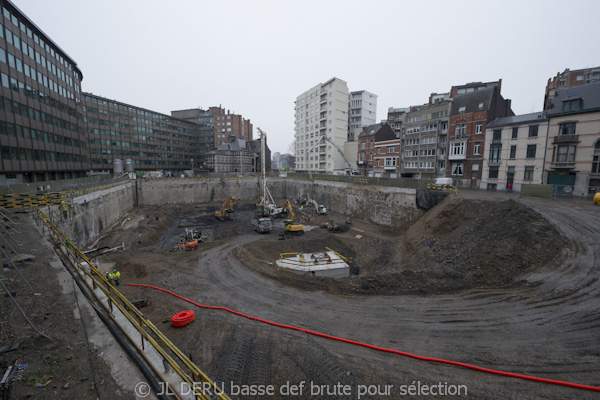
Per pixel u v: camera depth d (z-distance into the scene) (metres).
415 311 12.52
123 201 47.53
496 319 11.27
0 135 30.31
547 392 7.75
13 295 9.73
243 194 67.88
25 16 33.69
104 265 22.33
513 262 15.18
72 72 46.59
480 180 39.19
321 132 79.94
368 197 42.34
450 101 43.66
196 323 12.16
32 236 16.11
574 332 10.05
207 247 28.55
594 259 13.77
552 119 31.38
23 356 6.77
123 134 80.56
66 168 43.94
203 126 112.44
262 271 19.06
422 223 28.84
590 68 54.91
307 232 36.94
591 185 28.81
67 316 8.78
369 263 25.69
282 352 9.95
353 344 10.41
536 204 22.36
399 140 52.81
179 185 62.19
